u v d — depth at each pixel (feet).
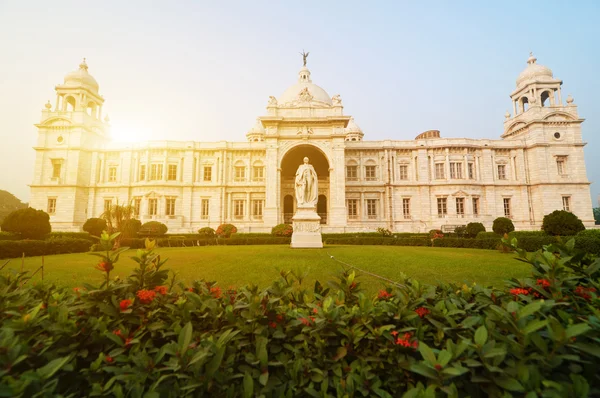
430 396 8.13
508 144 201.98
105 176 206.08
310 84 233.76
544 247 15.60
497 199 198.49
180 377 9.52
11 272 17.70
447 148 200.44
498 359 9.33
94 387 9.27
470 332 11.65
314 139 178.70
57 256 75.31
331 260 57.47
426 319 13.39
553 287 13.05
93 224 126.41
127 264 56.85
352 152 209.36
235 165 208.74
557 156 193.57
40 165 196.75
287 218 212.23
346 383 10.53
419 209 200.13
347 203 205.77
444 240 106.32
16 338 9.48
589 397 9.55
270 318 12.87
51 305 12.77
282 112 181.98
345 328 12.25
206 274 44.57
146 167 201.77
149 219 188.65
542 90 200.95
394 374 11.12
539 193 192.13
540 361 9.73
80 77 208.44
